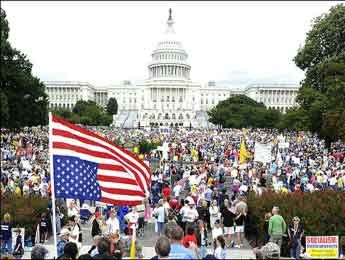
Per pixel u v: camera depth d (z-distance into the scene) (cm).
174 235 1316
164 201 2933
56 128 1653
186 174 4447
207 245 2706
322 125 7056
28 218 2703
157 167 5719
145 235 3025
